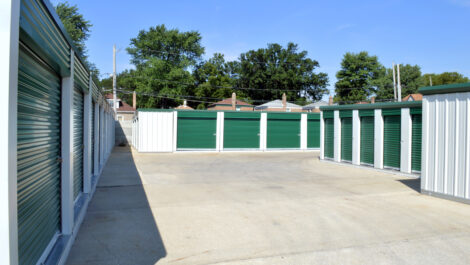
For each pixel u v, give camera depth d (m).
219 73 63.53
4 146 2.02
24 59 2.74
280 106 48.44
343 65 52.22
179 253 4.16
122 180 9.58
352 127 13.34
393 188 8.71
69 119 4.20
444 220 5.76
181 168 12.55
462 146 7.07
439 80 63.81
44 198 3.42
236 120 19.97
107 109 14.74
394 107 11.34
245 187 8.77
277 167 13.18
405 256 4.17
